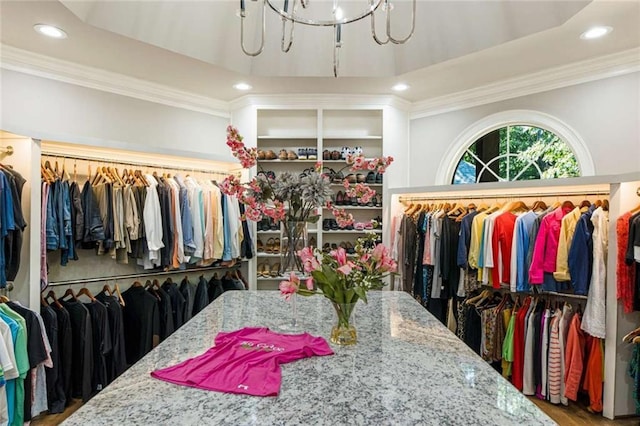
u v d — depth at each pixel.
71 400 2.64
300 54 3.23
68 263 3.10
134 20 2.58
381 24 3.05
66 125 3.15
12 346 2.05
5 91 2.87
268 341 1.53
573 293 2.81
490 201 3.65
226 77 3.42
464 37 2.84
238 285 3.77
